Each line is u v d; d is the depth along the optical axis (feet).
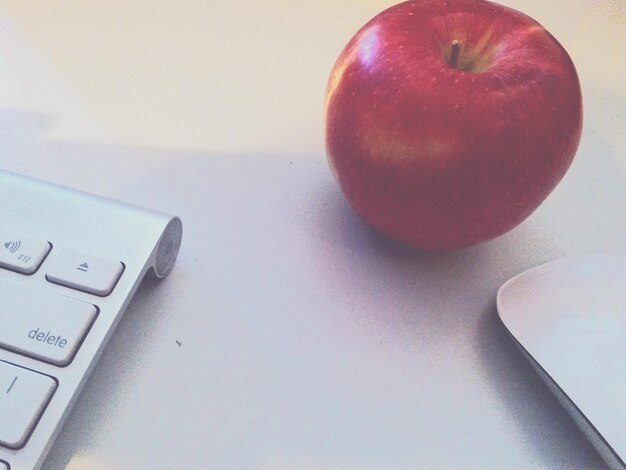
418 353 0.58
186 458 0.51
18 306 0.52
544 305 0.60
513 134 0.52
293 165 0.73
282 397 0.55
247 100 0.80
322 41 0.89
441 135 0.52
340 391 0.55
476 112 0.52
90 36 0.86
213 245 0.65
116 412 0.53
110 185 0.69
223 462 0.51
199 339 0.58
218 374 0.56
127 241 0.56
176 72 0.83
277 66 0.84
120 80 0.81
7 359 0.50
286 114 0.78
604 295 0.60
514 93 0.53
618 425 0.51
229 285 0.62
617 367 0.55
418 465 0.52
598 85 0.85
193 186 0.70
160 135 0.75
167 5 0.92
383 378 0.56
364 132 0.55
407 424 0.54
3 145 0.72
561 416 0.55
